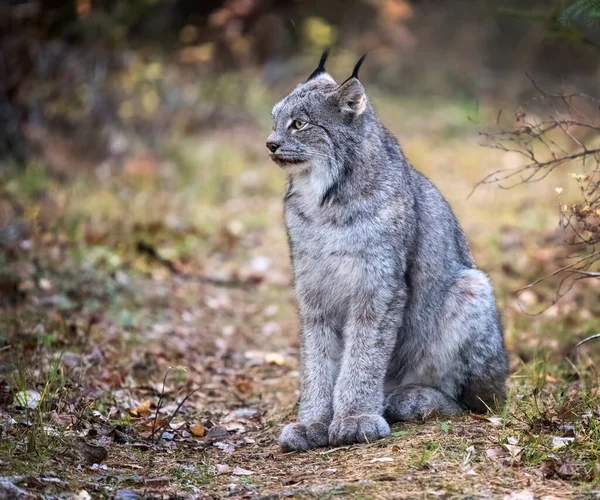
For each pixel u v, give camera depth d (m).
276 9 27.31
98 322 11.65
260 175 19.77
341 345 8.65
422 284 8.77
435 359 8.84
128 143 20.27
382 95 25.73
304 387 8.55
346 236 8.17
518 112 10.75
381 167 8.37
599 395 8.81
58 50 19.98
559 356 10.86
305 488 6.73
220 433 8.77
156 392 9.98
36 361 9.66
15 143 17.62
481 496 6.45
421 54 28.23
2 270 12.09
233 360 11.62
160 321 12.38
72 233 14.29
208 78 24.34
